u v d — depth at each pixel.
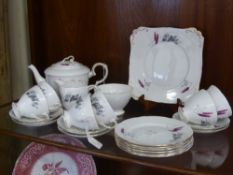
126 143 0.77
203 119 0.85
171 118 0.89
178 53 1.02
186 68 1.02
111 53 1.15
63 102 0.96
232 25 0.98
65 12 1.18
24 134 0.90
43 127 0.93
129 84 1.08
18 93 1.28
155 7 1.06
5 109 1.04
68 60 1.07
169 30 1.03
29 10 1.17
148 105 1.01
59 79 0.99
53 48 1.23
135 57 1.07
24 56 1.25
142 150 0.75
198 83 1.00
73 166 1.13
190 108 0.86
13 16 1.22
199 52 1.00
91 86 0.96
